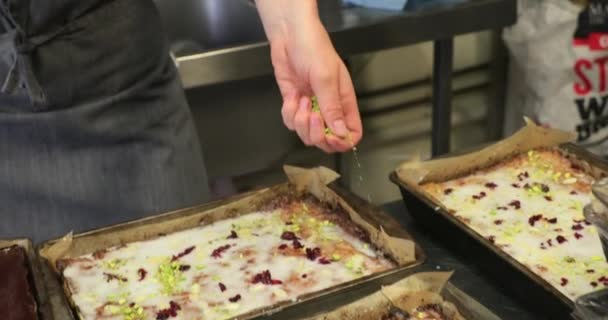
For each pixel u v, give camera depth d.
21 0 1.19
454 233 1.12
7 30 1.21
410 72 2.04
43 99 1.24
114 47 1.28
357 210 1.19
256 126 1.79
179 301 1.11
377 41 1.63
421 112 2.10
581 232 1.18
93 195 1.32
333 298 1.02
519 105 2.06
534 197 1.26
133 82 1.32
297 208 1.27
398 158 2.11
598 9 1.82
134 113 1.32
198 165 1.42
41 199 1.30
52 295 1.06
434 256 1.14
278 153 1.85
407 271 1.05
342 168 1.96
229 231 1.23
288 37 1.15
